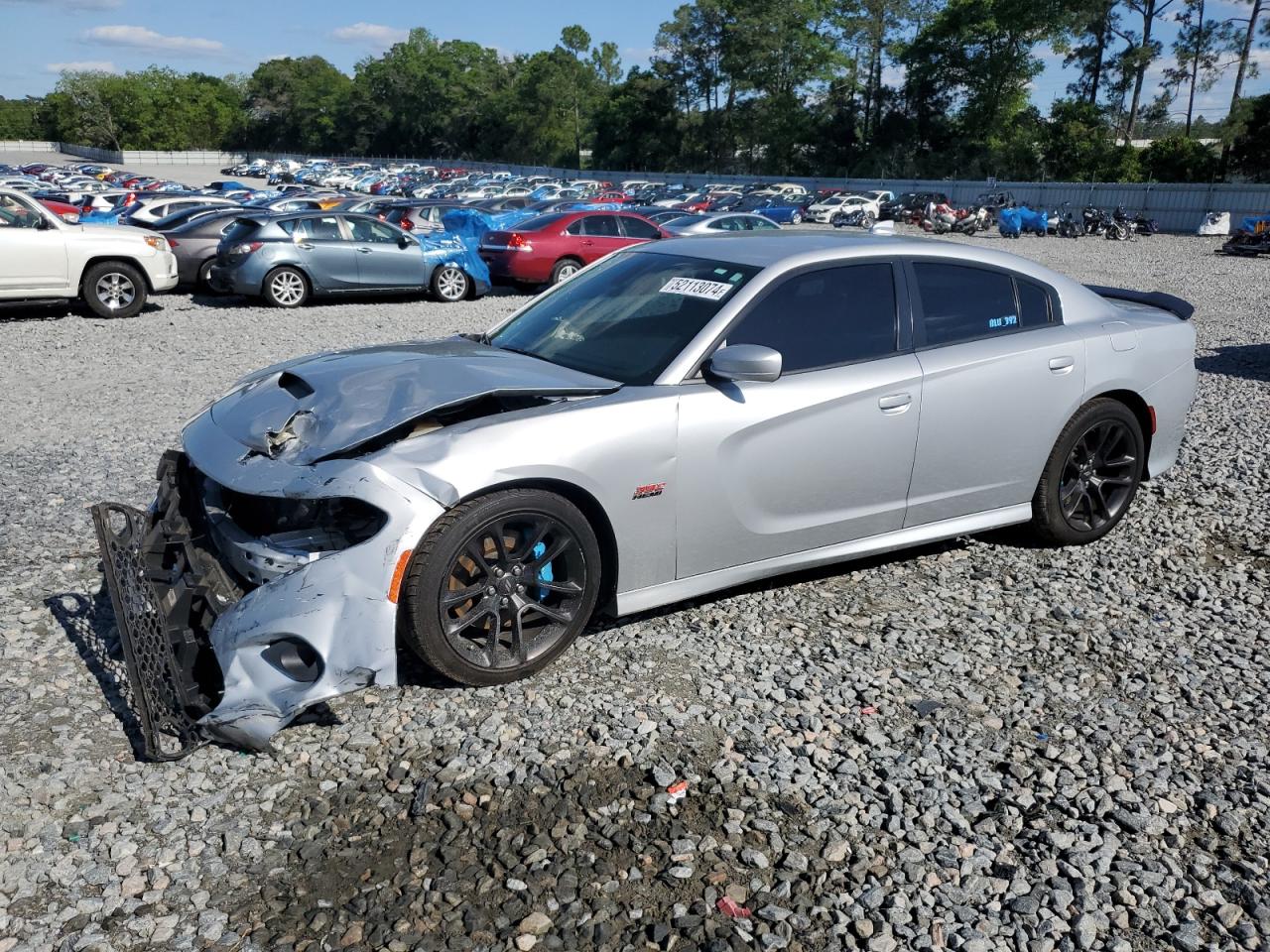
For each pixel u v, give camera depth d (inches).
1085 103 2438.5
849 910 96.3
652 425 136.6
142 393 323.9
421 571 120.3
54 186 1573.6
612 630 152.6
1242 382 366.9
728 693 135.2
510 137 4222.4
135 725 124.1
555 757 119.0
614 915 94.8
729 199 1679.4
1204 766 122.1
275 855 101.8
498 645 132.6
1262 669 147.3
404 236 603.2
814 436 151.1
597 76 4212.6
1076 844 106.5
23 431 267.4
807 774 117.3
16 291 483.2
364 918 93.7
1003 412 171.3
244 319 518.9
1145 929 94.8
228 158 4618.6
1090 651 151.6
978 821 110.3
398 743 121.3
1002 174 2652.6
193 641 118.5
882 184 2166.6
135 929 91.3
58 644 143.7
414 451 122.1
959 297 171.9
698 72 3425.2
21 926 91.0
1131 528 205.0
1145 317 195.8
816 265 157.9
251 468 124.2
